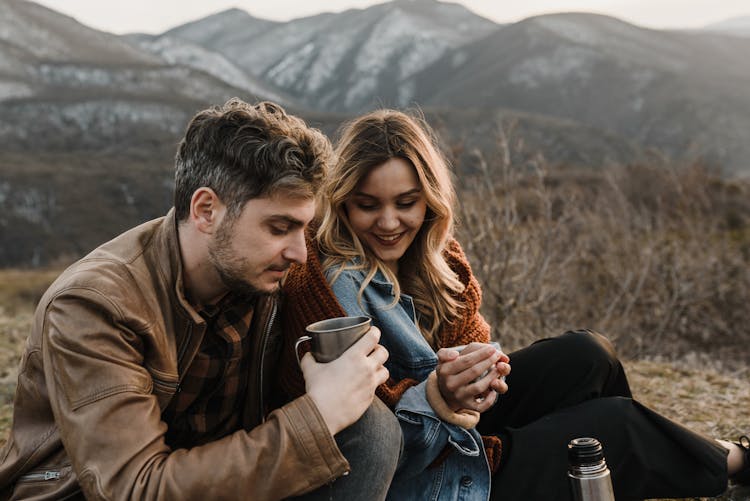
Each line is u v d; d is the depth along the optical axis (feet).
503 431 6.32
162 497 4.42
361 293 6.34
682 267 24.71
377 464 5.13
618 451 6.07
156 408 4.81
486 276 17.35
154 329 4.98
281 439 4.65
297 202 4.97
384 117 6.64
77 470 4.55
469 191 18.65
